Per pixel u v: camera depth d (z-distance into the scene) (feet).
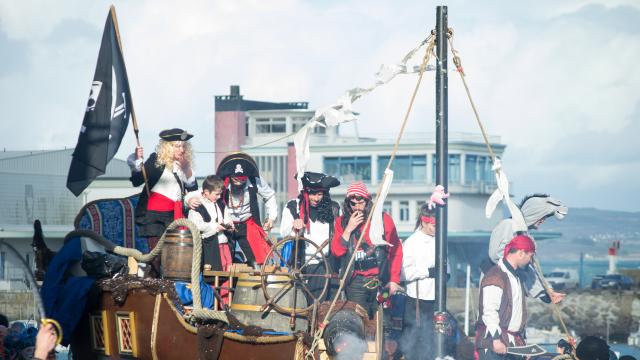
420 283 49.34
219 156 298.15
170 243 41.29
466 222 291.79
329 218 44.73
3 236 148.05
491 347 46.60
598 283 241.14
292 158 294.46
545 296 49.70
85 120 46.14
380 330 39.99
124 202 48.37
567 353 47.91
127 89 46.14
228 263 44.39
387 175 44.29
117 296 40.55
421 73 45.78
